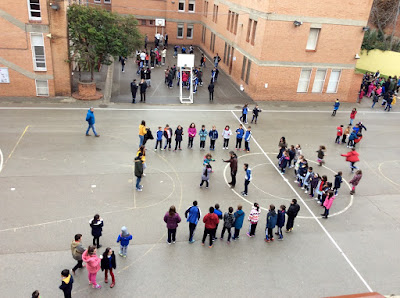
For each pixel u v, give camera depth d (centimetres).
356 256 1180
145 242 1148
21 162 1557
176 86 2911
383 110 2805
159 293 960
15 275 977
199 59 3916
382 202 1516
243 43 2922
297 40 2567
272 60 2595
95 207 1298
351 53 2727
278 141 2042
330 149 1997
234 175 1497
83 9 2280
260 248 1179
